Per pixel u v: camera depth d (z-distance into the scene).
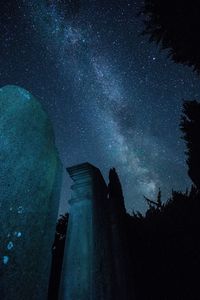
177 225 5.03
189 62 4.88
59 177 2.36
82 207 2.72
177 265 4.41
